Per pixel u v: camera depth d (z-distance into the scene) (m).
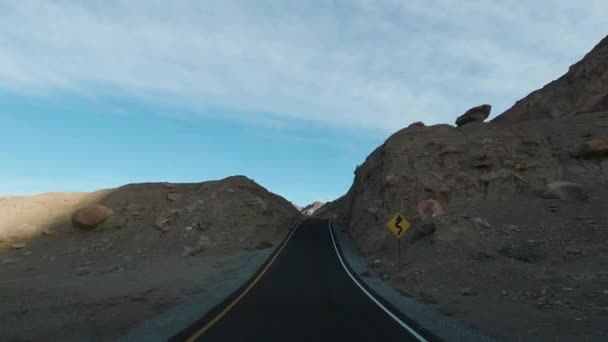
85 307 14.97
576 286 16.64
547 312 13.40
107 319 12.35
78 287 22.80
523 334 10.21
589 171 34.41
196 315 11.96
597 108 48.72
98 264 37.22
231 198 53.69
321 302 15.01
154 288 20.27
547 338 9.78
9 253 42.94
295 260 31.70
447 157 39.53
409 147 43.38
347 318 11.91
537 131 41.16
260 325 10.78
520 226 27.38
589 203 29.05
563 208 29.03
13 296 19.48
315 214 114.12
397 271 24.39
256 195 60.19
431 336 9.56
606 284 16.48
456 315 12.82
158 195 55.75
